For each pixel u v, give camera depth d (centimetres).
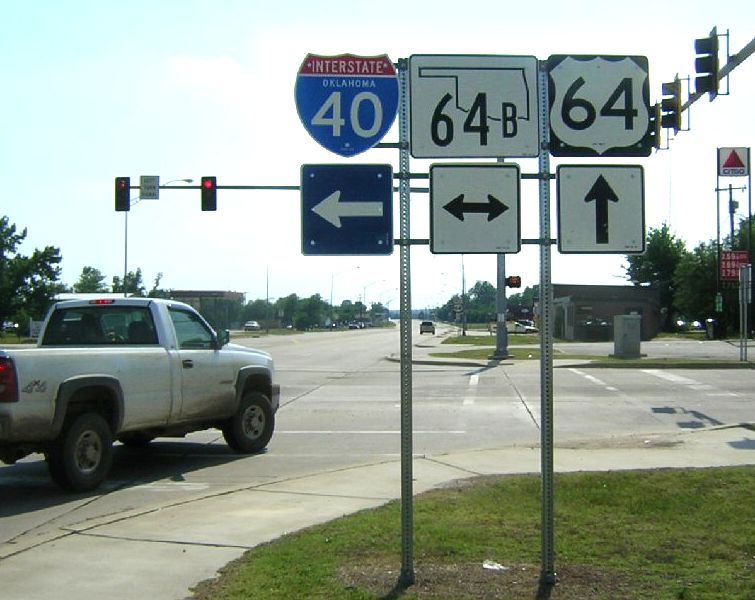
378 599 546
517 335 7212
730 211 5694
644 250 609
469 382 2420
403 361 593
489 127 613
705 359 3231
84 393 956
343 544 678
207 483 1022
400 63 617
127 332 1100
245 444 1228
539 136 615
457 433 1420
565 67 618
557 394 2053
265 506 843
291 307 16362
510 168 605
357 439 1364
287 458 1197
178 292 5809
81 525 775
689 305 6775
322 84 618
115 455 1228
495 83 615
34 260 7250
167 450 1271
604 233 607
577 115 617
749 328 6306
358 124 617
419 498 848
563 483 898
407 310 593
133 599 576
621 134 620
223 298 5862
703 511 779
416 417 1628
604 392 2100
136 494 960
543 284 602
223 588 586
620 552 651
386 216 602
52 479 973
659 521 746
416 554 645
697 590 559
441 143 610
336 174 602
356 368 3206
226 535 732
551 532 579
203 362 1146
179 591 590
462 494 864
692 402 1878
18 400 872
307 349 5138
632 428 1477
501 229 604
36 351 901
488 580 584
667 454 1114
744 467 979
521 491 878
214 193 2848
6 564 657
